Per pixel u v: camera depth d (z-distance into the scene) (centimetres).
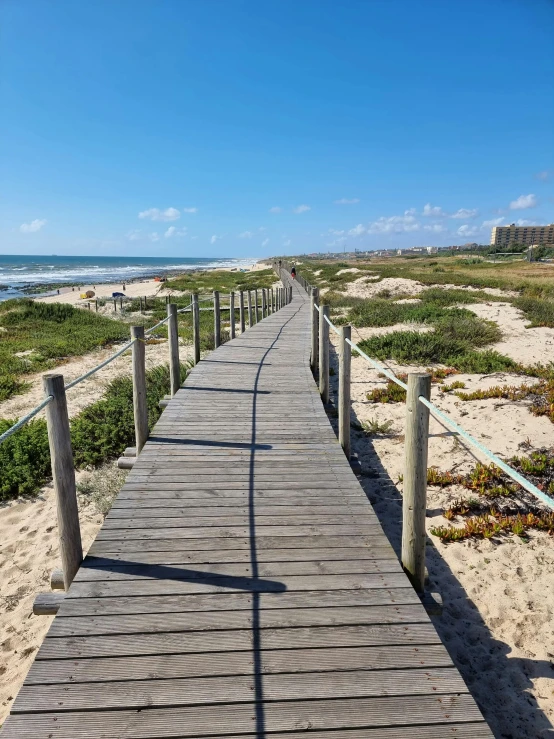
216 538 352
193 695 226
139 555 331
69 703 221
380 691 231
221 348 1092
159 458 489
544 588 388
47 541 489
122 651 251
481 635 344
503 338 1327
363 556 334
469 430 673
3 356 1362
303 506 399
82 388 1043
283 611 281
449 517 488
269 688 231
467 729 213
